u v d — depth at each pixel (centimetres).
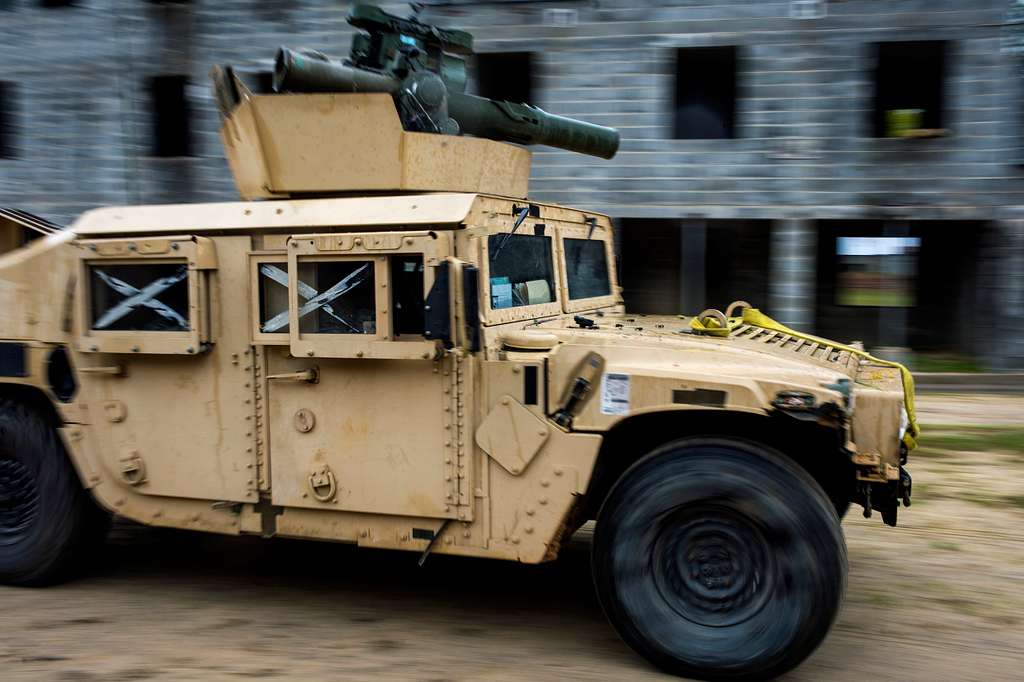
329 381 367
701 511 325
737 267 1217
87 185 1345
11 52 1351
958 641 367
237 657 348
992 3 1084
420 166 389
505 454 347
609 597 335
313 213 367
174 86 1348
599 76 1187
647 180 1190
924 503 569
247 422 379
